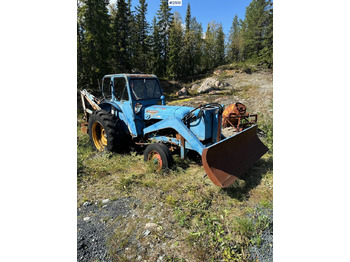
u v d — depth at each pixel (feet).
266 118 25.14
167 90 63.77
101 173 12.99
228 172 10.98
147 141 15.43
